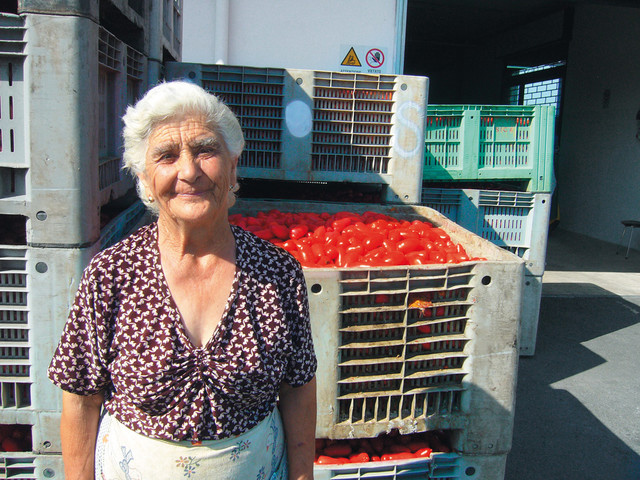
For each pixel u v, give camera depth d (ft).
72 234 5.98
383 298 6.66
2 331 6.20
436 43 50.29
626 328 16.94
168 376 4.16
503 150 14.42
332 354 6.58
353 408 6.83
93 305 4.18
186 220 4.00
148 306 4.19
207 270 4.30
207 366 4.22
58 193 5.91
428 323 6.76
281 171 11.12
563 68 37.88
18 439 6.75
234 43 20.98
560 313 18.24
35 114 5.78
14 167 5.84
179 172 3.95
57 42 5.72
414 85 11.02
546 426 10.97
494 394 7.04
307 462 4.93
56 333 6.12
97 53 6.19
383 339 6.76
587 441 10.46
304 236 9.36
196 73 10.79
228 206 4.37
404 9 21.68
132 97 8.81
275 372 4.37
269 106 10.91
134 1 8.95
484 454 7.16
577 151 35.53
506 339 6.94
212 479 4.33
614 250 30.12
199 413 4.22
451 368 7.00
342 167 11.23
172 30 12.09
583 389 12.64
